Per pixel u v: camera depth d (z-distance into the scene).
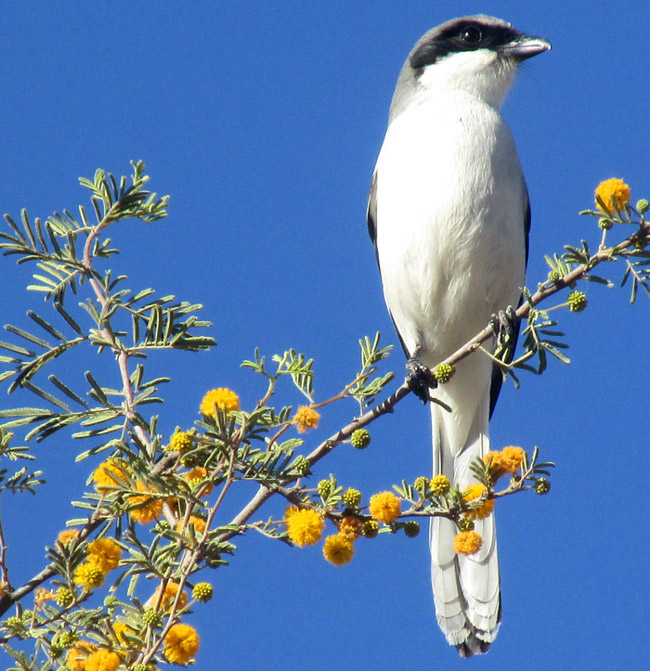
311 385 6.06
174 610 4.92
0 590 5.13
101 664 4.71
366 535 5.51
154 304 6.32
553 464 5.95
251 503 5.65
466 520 5.80
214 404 5.38
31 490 5.81
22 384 5.78
